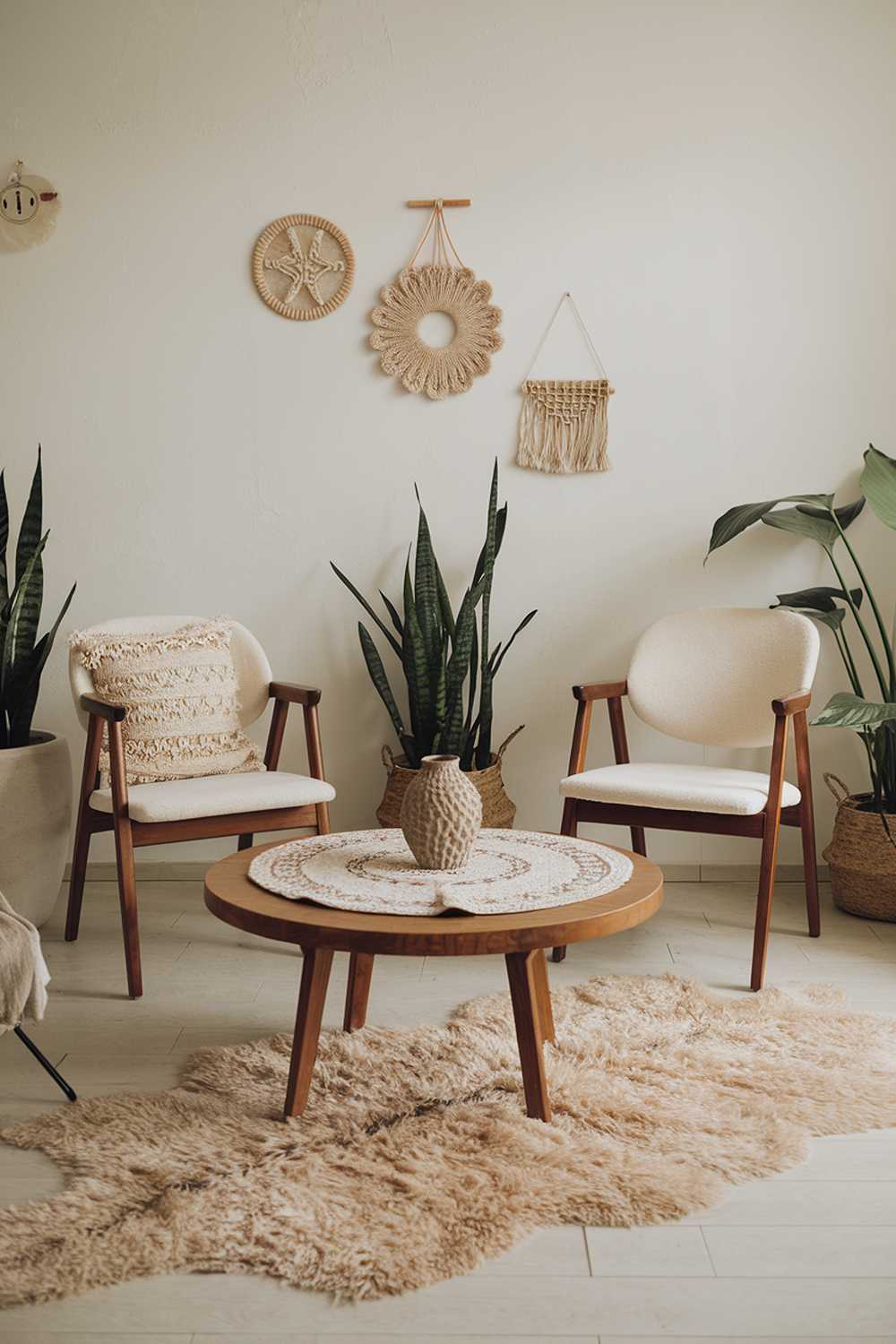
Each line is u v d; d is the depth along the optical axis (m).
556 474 3.61
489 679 3.43
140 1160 1.94
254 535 3.65
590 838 3.71
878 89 3.47
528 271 3.56
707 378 3.57
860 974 2.85
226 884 2.18
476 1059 2.31
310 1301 1.61
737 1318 1.57
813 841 3.11
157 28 3.52
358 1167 1.91
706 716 3.24
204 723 3.12
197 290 3.59
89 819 3.05
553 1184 1.86
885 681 3.59
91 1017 2.61
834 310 3.53
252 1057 2.34
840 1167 1.94
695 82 3.50
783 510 3.45
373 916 1.99
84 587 3.67
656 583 3.62
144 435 3.63
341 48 3.52
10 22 3.52
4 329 3.61
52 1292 1.62
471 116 3.53
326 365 3.60
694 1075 2.24
